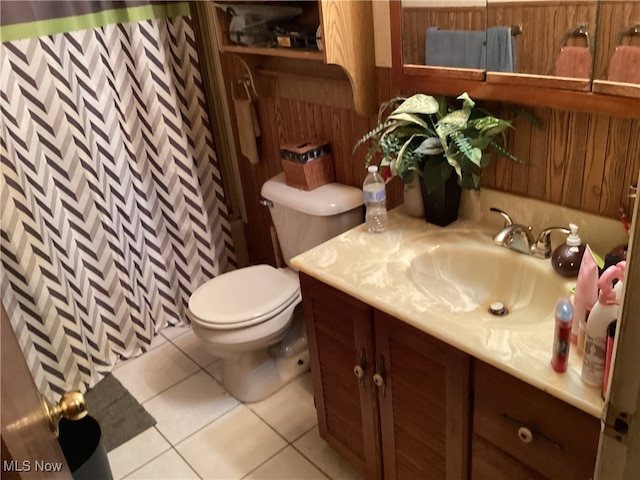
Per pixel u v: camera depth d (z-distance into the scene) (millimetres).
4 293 2018
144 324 2531
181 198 2457
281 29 1904
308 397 2232
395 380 1491
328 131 2094
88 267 2295
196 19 2432
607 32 1219
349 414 1739
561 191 1516
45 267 2117
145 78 2191
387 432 1611
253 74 2236
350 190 2061
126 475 1957
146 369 2453
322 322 1649
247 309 2029
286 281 2176
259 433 2088
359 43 1740
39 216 2059
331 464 1938
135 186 2367
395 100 1671
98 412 2238
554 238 1552
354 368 1593
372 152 1724
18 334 2088
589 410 1043
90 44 2059
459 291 1598
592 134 1391
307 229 2102
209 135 2531
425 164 1615
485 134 1506
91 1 2023
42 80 1958
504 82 1432
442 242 1639
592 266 1122
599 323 1021
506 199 1638
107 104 2166
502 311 1499
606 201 1428
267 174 2506
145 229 2461
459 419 1347
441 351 1307
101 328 2398
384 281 1486
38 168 2025
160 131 2289
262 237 2785
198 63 2395
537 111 1482
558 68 1329
